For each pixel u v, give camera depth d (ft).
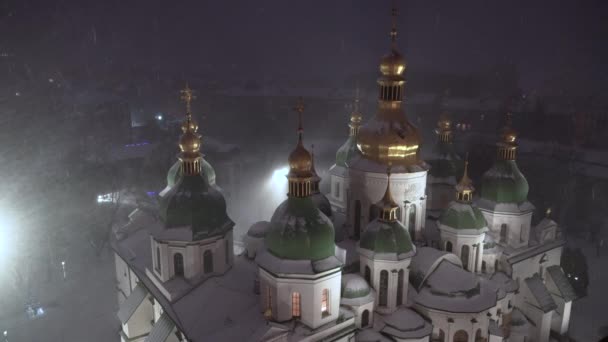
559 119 444.55
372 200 163.02
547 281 207.21
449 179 212.02
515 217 189.16
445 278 148.87
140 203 247.91
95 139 380.99
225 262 165.07
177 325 144.56
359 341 136.46
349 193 171.32
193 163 159.12
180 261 159.94
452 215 167.02
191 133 158.81
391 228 144.66
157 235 156.56
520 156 398.62
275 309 131.23
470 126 490.08
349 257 157.79
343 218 190.90
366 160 164.25
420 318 143.33
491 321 160.56
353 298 138.41
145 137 495.00
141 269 186.19
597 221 337.52
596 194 354.54
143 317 175.22
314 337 128.57
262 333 123.13
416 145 160.56
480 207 194.49
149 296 174.50
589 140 424.87
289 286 128.26
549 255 204.13
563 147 412.77
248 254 179.52
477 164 351.05
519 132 453.58
